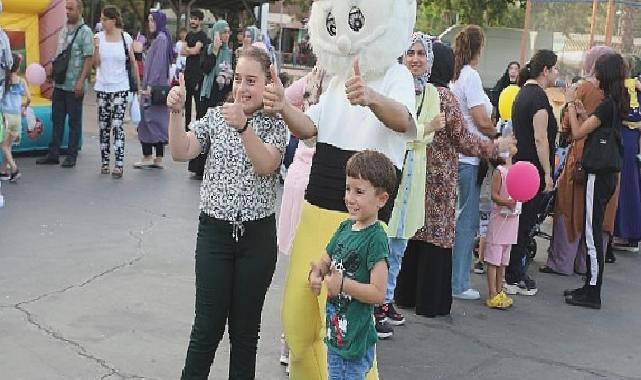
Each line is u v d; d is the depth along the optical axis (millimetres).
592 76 6773
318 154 3707
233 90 3533
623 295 6676
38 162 9914
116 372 4141
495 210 5902
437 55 5207
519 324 5645
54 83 9750
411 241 5590
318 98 4059
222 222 3480
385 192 3166
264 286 3604
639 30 11391
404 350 4926
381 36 3580
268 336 4898
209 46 9938
